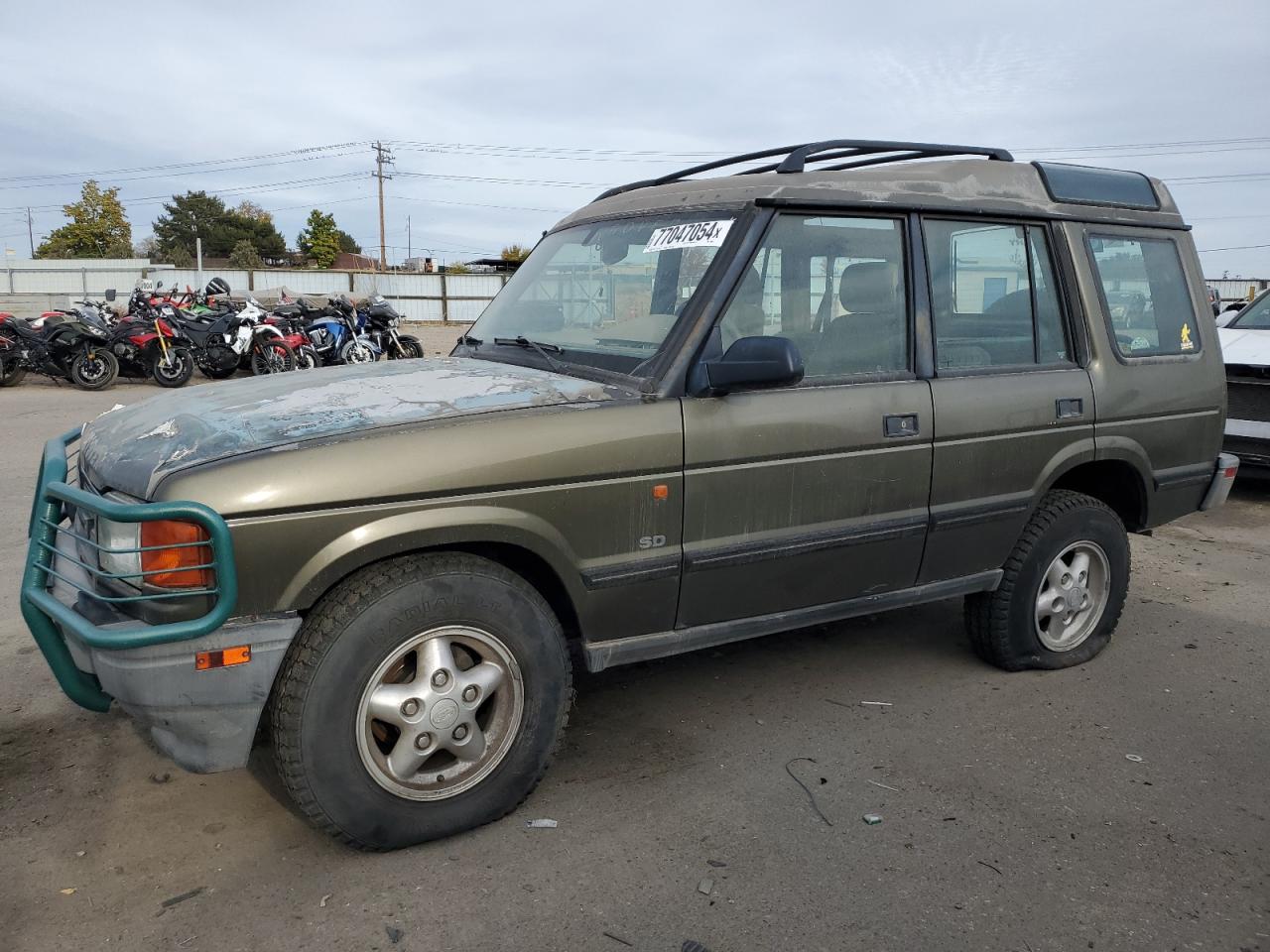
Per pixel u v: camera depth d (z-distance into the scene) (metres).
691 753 3.53
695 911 2.62
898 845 2.95
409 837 2.85
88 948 2.44
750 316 3.33
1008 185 4.06
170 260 70.12
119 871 2.76
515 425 2.88
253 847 2.89
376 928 2.53
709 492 3.20
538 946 2.48
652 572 3.13
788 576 3.45
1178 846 2.98
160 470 2.59
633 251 3.63
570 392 3.10
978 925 2.59
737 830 3.02
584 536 3.01
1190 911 2.67
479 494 2.80
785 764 3.46
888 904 2.67
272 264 76.69
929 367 3.71
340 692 2.65
